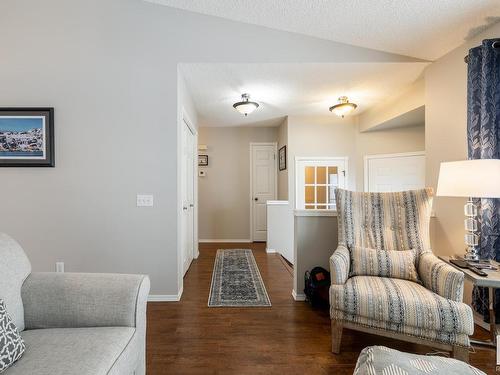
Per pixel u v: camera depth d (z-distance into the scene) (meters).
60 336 1.16
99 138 2.69
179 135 2.82
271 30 2.81
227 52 2.78
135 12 2.72
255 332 2.09
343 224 2.29
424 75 3.13
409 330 1.63
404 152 4.57
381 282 1.86
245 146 5.77
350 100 3.98
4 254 1.26
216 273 3.56
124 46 2.71
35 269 2.68
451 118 2.65
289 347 1.90
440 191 1.99
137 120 2.71
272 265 3.94
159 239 2.72
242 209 5.77
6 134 2.64
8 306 1.17
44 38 2.67
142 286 1.36
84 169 2.69
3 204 2.67
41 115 2.65
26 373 0.92
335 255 1.99
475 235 2.01
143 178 2.71
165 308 2.51
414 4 2.20
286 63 2.83
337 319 1.79
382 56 2.86
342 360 1.76
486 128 2.14
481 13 2.19
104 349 1.07
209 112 4.52
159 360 1.75
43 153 2.65
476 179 1.79
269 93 3.67
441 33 2.47
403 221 2.20
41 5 2.68
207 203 5.74
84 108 2.68
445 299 1.64
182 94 3.06
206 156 5.72
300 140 4.89
